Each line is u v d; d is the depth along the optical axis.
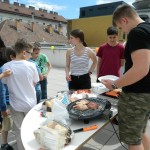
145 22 1.42
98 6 24.48
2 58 2.46
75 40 2.79
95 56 2.97
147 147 1.82
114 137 2.76
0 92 2.09
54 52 10.24
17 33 32.12
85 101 1.81
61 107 1.53
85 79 2.91
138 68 1.30
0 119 2.66
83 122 1.59
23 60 2.03
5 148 2.33
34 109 1.88
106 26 19.11
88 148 2.51
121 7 1.48
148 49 1.30
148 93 1.45
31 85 2.03
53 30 40.31
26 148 1.27
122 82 1.42
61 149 1.24
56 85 6.28
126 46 1.48
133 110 1.47
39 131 1.31
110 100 2.02
